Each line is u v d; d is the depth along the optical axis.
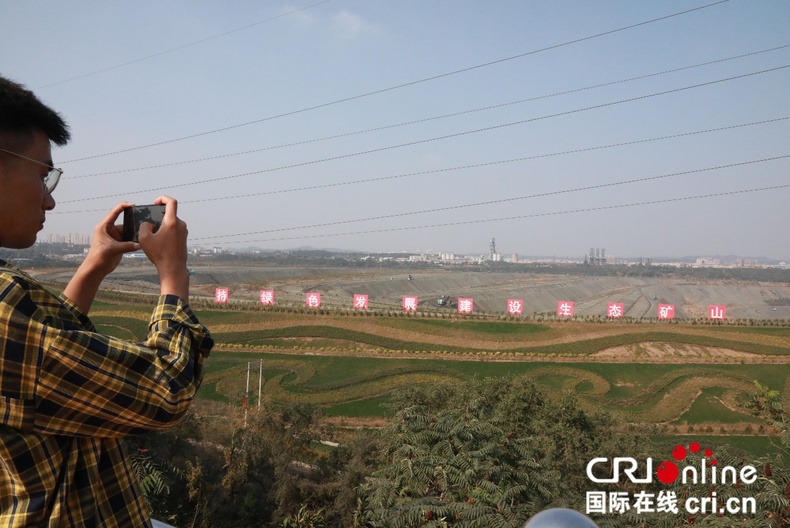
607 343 55.19
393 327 60.25
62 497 1.55
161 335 1.73
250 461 21.11
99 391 1.52
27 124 1.80
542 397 25.75
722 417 41.78
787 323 59.81
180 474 15.54
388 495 6.66
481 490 6.49
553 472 9.31
